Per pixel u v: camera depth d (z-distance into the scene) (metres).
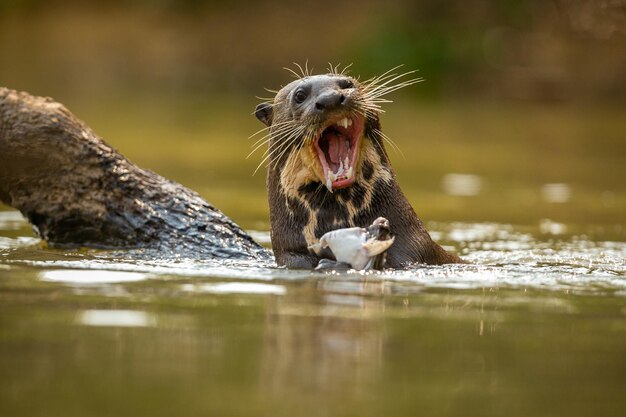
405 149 57.88
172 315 16.55
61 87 89.25
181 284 19.53
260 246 26.38
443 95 89.19
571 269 23.09
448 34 95.62
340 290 19.19
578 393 12.78
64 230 27.06
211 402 12.08
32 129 27.11
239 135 62.84
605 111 80.38
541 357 14.38
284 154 24.20
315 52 98.19
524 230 32.94
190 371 13.35
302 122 23.03
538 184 45.31
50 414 11.62
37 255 23.89
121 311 16.78
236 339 15.02
